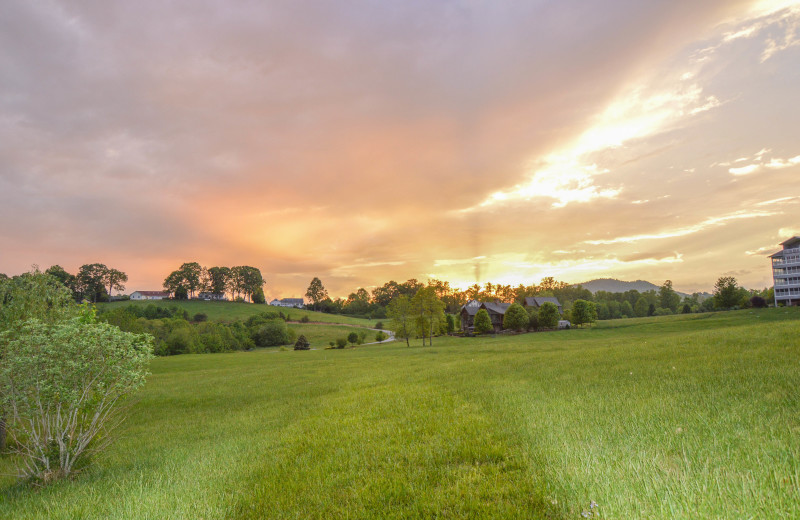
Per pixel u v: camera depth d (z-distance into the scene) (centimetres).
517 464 641
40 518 655
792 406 729
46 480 889
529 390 1248
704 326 6181
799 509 376
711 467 501
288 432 1130
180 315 12862
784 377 965
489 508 502
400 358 3978
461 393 1368
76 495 760
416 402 1304
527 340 6531
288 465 803
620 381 1220
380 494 593
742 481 443
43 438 948
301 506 591
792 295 9819
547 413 909
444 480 615
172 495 684
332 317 16662
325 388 2133
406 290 19500
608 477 499
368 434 959
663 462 535
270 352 8544
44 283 1358
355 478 681
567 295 16938
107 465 1027
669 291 15150
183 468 873
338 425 1114
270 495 644
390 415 1160
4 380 911
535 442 714
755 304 8844
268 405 1802
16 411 910
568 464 576
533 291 17625
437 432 892
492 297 17275
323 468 754
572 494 482
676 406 822
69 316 1326
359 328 13862
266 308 16750
